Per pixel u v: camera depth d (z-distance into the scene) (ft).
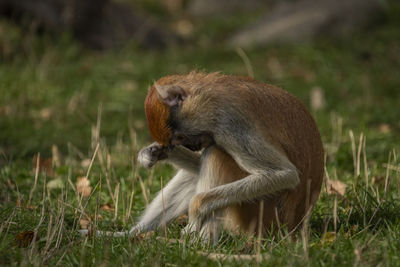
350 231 25.99
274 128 25.90
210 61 71.51
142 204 31.96
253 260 22.41
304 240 22.48
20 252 23.26
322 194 31.63
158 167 36.99
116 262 22.49
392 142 43.52
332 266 21.83
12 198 31.71
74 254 23.49
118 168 37.42
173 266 22.49
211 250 24.17
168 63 69.67
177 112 25.49
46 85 57.88
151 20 83.56
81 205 28.89
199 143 26.18
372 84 63.10
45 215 28.07
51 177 35.99
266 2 109.91
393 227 25.82
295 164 26.27
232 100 25.52
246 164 25.43
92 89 59.26
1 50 66.74
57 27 73.82
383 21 81.97
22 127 47.52
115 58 70.13
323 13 80.07
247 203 26.35
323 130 45.37
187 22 101.96
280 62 70.49
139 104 55.62
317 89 59.36
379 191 31.91
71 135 46.21
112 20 78.38
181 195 28.94
